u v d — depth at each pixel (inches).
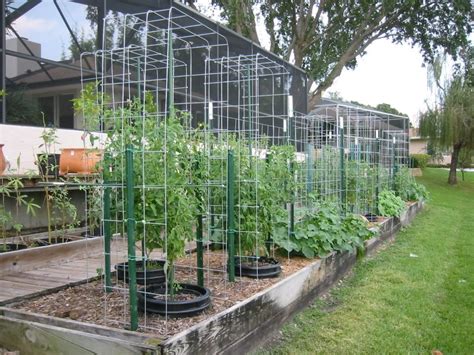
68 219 237.5
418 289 193.2
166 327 110.2
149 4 292.4
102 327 108.0
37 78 250.2
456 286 201.2
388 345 134.7
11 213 219.5
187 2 717.3
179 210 118.2
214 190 166.6
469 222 426.6
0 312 121.6
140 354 92.7
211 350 107.0
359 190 317.1
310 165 245.6
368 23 768.3
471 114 763.4
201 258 145.6
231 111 283.7
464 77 820.6
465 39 802.8
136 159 117.9
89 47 280.1
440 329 149.5
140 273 151.7
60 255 187.9
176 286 131.1
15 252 170.1
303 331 143.5
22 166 237.6
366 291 188.5
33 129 243.9
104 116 131.2
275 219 194.5
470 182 893.2
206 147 158.7
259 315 129.6
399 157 479.2
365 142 384.5
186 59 308.8
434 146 800.3
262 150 208.1
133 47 187.0
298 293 158.9
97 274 161.2
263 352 125.6
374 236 255.9
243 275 164.7
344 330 145.3
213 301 132.8
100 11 285.4
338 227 209.6
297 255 195.3
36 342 106.0
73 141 266.5
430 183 850.8
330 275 193.0
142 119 124.3
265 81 427.2
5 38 232.5
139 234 118.3
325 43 783.7
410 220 407.2
